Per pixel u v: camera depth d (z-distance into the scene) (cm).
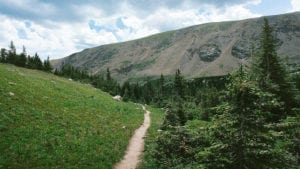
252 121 1527
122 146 3441
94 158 2783
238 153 1498
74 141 3098
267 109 1589
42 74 12144
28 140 2797
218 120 1591
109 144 3347
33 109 3828
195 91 13588
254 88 1514
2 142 2595
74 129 3556
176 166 2342
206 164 1570
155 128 5109
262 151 1450
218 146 1520
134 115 6166
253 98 1538
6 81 4750
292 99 3888
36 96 4569
